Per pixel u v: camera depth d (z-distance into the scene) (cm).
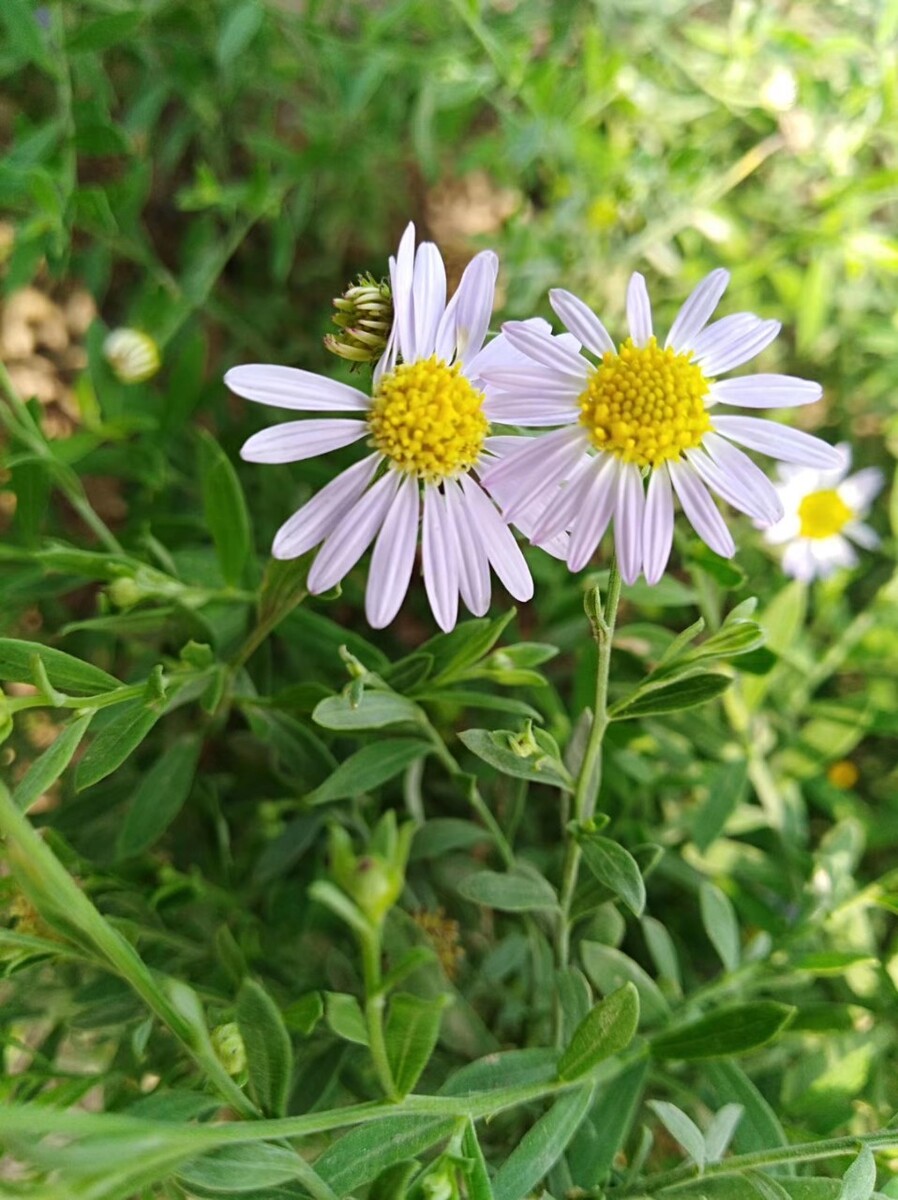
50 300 21
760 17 17
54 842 11
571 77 18
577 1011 11
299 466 17
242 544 12
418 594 19
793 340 21
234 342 21
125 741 9
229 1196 9
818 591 18
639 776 14
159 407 17
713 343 9
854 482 17
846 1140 9
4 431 19
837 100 18
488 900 11
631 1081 11
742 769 14
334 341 9
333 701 10
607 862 10
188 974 13
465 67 17
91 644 16
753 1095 11
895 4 16
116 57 20
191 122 19
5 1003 12
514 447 9
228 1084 7
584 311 9
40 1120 5
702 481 9
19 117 15
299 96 21
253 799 16
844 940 14
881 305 19
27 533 13
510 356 9
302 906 14
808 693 18
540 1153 9
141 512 18
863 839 15
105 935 7
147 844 12
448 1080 10
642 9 18
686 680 9
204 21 18
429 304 9
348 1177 8
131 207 17
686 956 16
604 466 8
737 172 19
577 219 19
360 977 13
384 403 9
